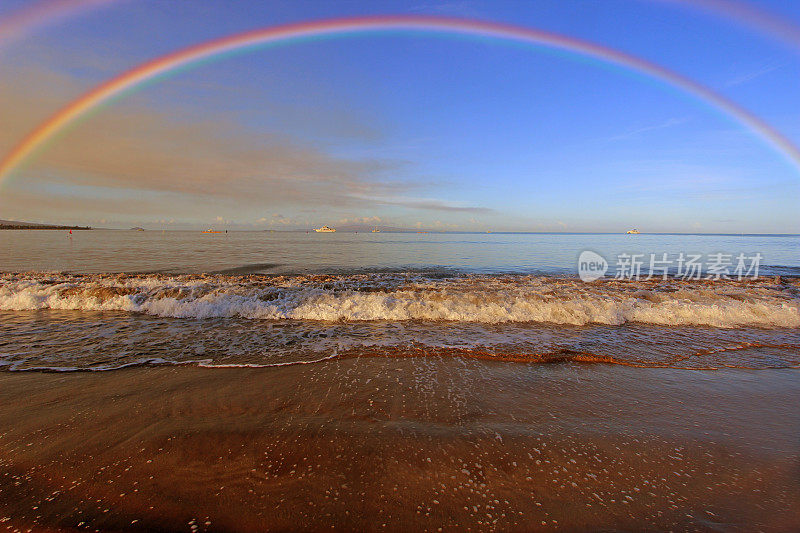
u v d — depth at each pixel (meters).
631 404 3.98
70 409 3.68
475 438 3.21
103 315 7.68
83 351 5.46
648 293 9.61
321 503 2.43
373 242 49.12
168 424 3.38
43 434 3.21
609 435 3.33
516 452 3.03
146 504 2.41
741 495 2.59
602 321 7.45
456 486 2.62
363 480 2.66
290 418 3.52
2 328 6.67
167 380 4.44
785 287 11.34
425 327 7.00
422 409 3.76
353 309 7.89
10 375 4.56
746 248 34.72
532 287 10.83
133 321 7.23
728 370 5.04
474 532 2.22
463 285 11.19
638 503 2.49
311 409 3.71
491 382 4.51
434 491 2.56
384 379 4.55
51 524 2.22
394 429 3.34
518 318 7.57
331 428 3.34
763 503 2.51
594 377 4.73
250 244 40.81
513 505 2.46
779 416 3.76
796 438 3.35
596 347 5.91
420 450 3.02
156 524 2.25
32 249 28.12
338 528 2.24
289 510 2.37
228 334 6.43
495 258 23.89
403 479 2.68
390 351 5.61
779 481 2.74
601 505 2.46
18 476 2.66
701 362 5.33
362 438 3.18
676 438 3.31
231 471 2.73
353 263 20.27
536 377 4.71
